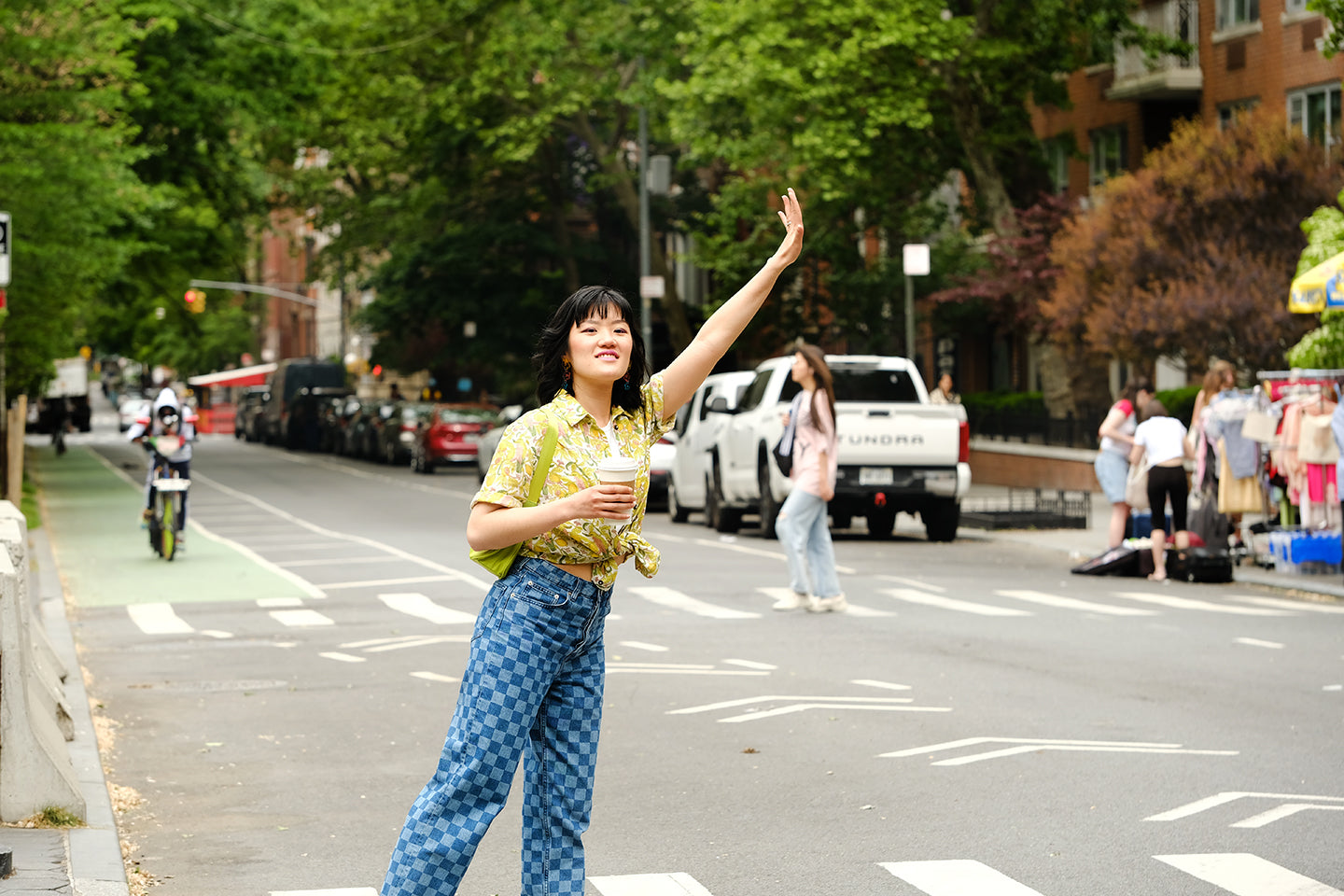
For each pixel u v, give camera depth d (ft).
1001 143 122.83
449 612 55.16
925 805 27.35
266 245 433.07
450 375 235.81
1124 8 121.49
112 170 100.01
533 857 18.20
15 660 25.48
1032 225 120.26
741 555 74.28
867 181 124.26
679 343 179.11
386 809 27.68
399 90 164.66
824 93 111.04
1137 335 95.25
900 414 80.89
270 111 144.05
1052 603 56.03
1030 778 29.19
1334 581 61.52
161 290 161.27
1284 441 64.95
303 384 239.71
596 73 162.20
